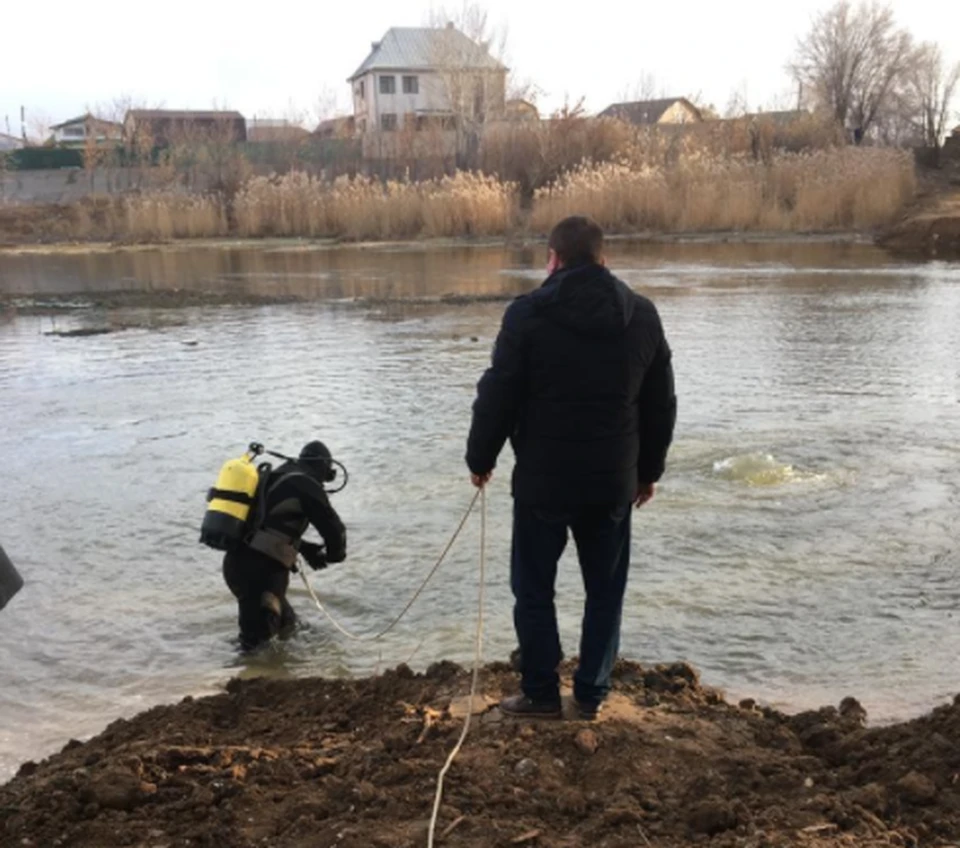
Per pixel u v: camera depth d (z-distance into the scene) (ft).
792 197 140.26
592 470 13.97
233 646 20.20
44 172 202.18
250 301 79.77
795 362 47.80
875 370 45.50
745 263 100.12
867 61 239.71
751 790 13.02
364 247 133.28
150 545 25.68
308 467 21.15
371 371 48.03
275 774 13.47
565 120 167.02
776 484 28.86
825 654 19.01
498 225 140.26
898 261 99.71
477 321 65.26
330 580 23.12
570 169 164.04
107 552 25.26
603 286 13.75
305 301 78.95
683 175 140.87
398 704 15.98
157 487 30.48
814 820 12.16
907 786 12.92
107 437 36.81
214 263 117.39
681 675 17.12
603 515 14.38
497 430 14.05
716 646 19.38
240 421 38.50
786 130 185.88
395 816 12.31
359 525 26.43
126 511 28.30
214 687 18.57
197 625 21.12
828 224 132.05
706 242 124.98
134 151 206.59
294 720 16.21
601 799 12.71
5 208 177.58
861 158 139.85
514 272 97.50
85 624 21.20
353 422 37.63
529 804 12.55
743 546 24.35
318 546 21.56
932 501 27.32
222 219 156.46
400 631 20.56
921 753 13.85
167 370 50.37
